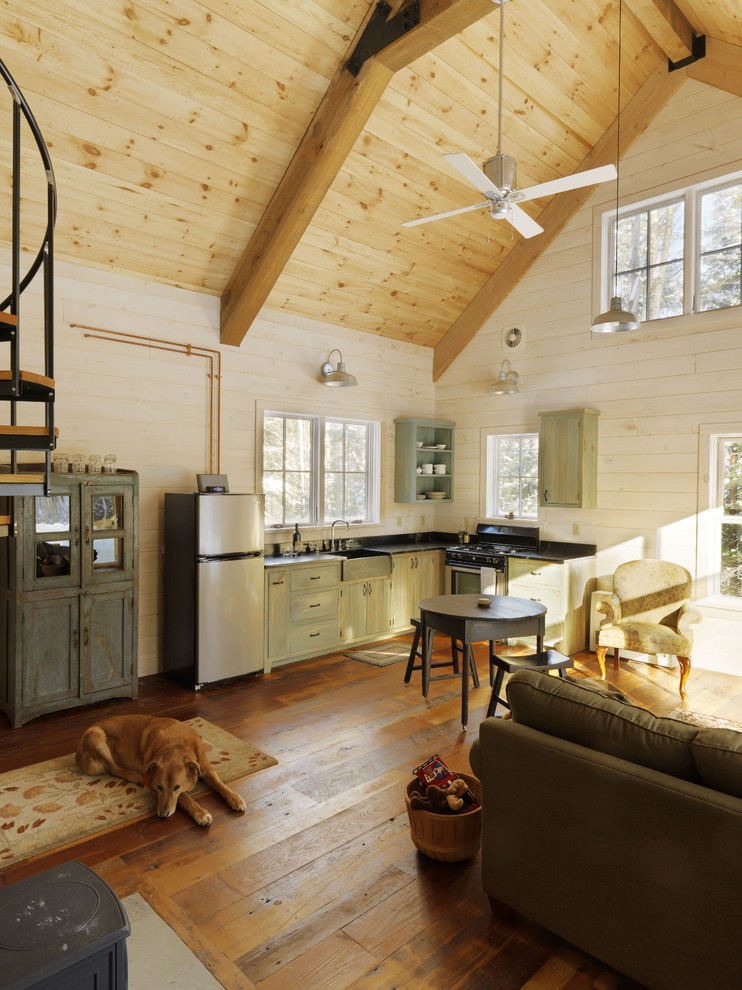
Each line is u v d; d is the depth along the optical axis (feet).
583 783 6.48
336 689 15.26
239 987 6.27
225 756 11.46
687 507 17.24
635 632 15.37
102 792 10.25
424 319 21.97
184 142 13.20
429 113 15.11
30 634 12.87
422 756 11.54
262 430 18.52
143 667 16.19
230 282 16.90
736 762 5.65
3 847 8.66
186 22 11.30
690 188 17.04
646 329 17.92
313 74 12.99
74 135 12.30
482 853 7.55
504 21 13.80
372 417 21.70
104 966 4.30
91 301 14.98
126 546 14.26
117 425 15.48
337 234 17.17
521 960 6.79
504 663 12.37
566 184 9.57
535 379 20.65
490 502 22.29
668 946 5.86
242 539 15.75
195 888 7.88
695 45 16.48
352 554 20.01
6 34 10.56
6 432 8.40
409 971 6.59
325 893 7.81
